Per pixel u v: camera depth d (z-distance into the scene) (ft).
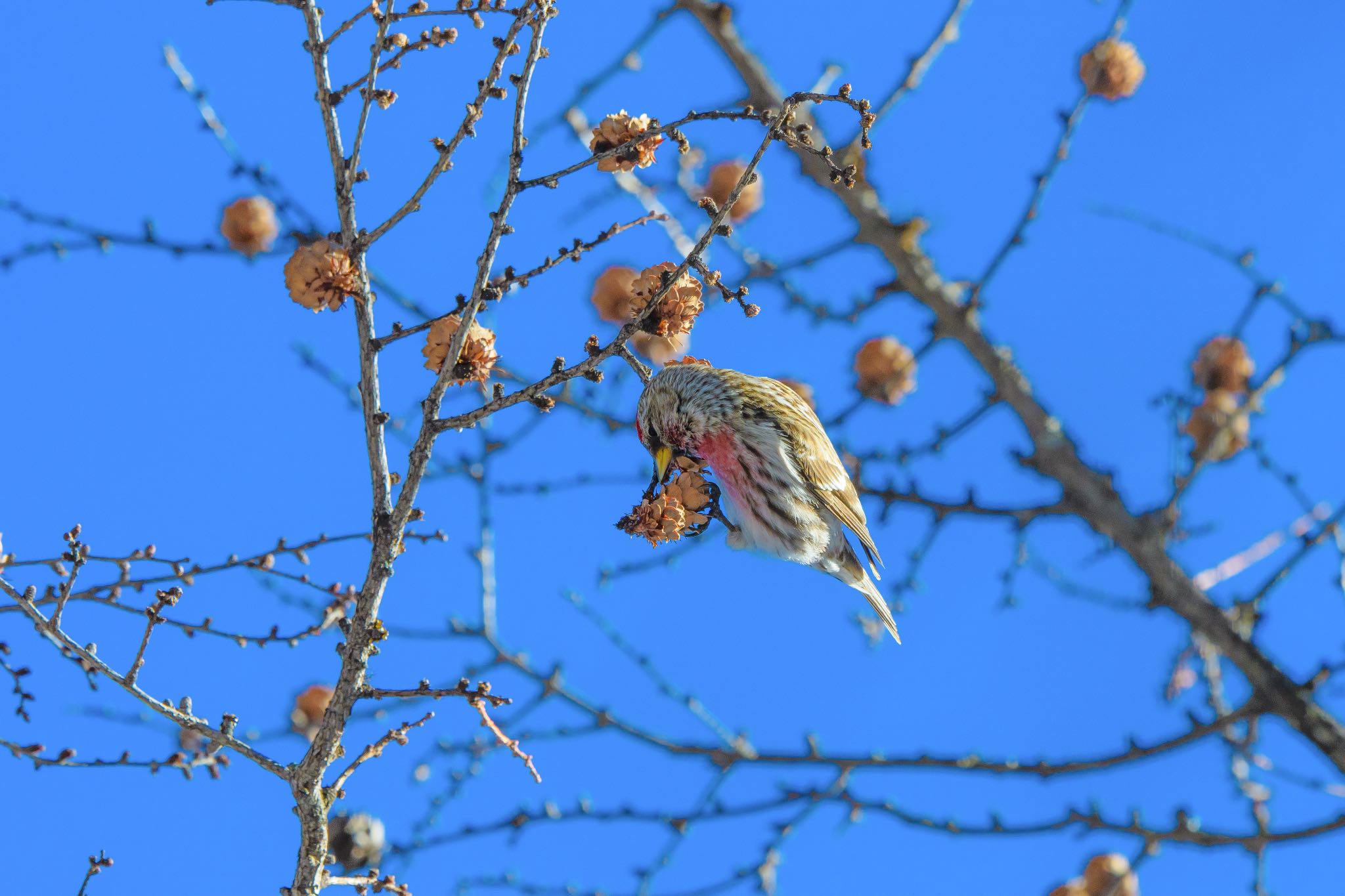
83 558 20.30
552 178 19.19
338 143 19.44
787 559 31.99
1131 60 39.11
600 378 20.48
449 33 19.13
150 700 20.04
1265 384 38.40
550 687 38.75
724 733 39.01
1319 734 38.27
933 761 38.14
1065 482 40.63
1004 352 42.55
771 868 37.70
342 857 27.45
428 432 19.76
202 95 35.22
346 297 19.58
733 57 42.45
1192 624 39.63
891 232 42.63
